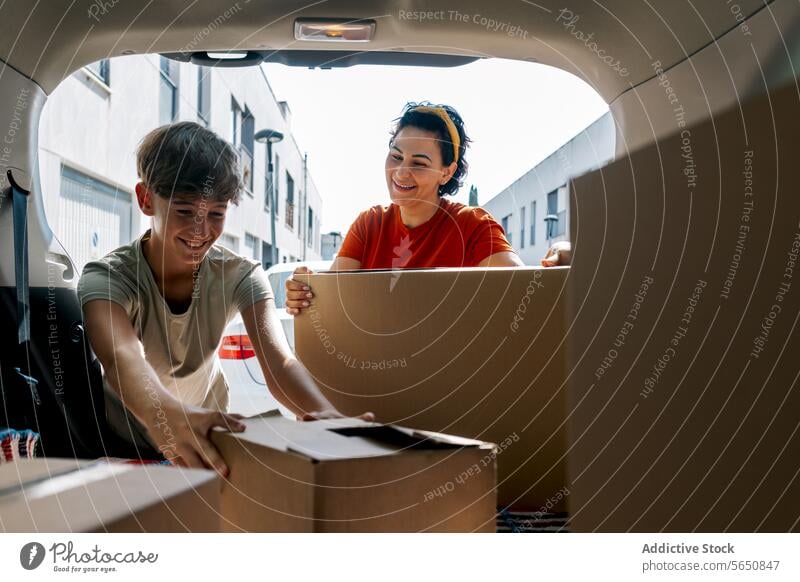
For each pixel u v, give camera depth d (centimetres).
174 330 138
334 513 67
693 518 69
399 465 70
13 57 129
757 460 62
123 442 128
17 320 126
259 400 224
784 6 104
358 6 133
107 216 429
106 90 423
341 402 128
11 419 119
